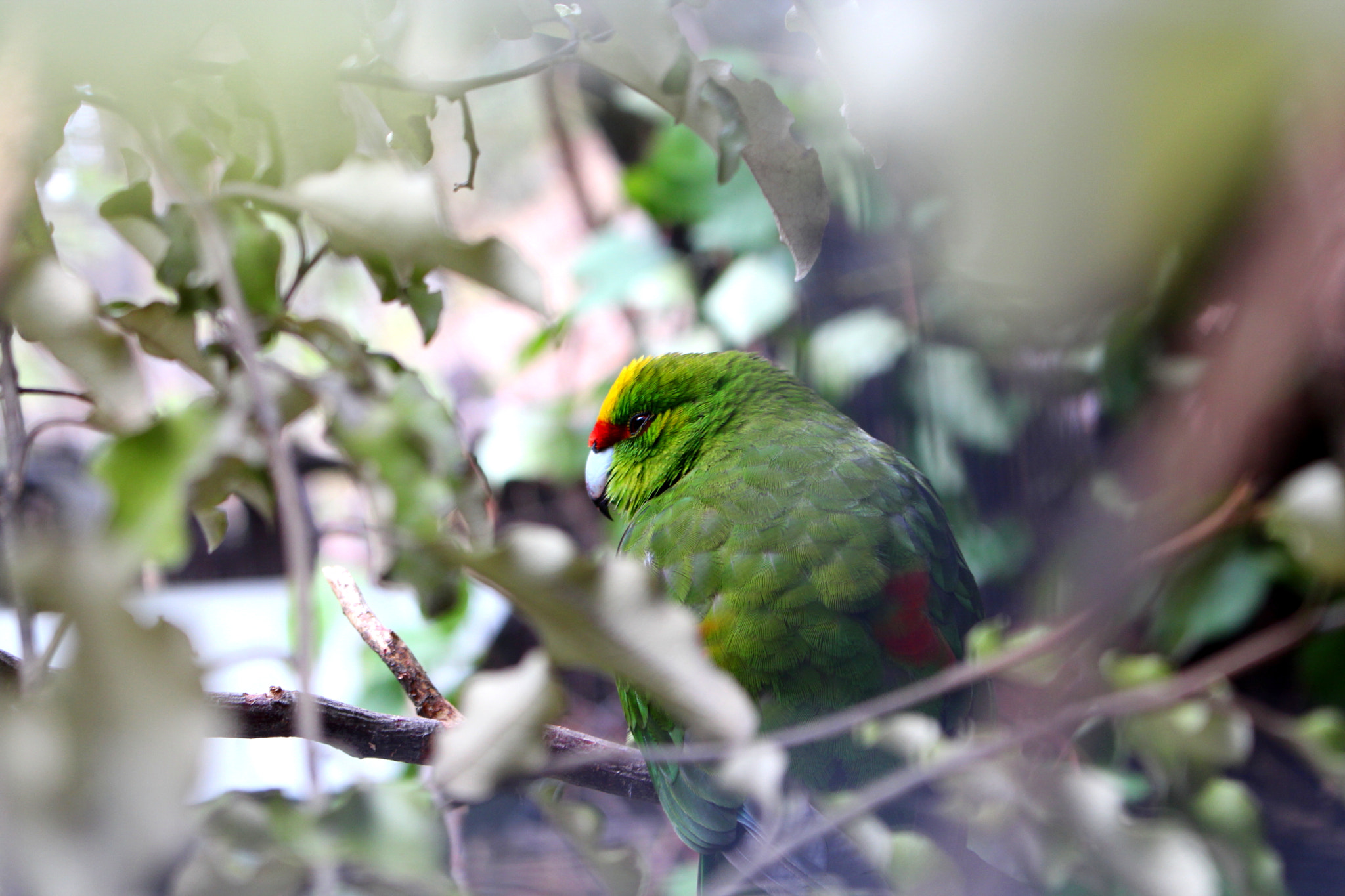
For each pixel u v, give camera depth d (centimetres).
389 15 115
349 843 75
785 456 228
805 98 327
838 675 195
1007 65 40
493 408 474
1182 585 286
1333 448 156
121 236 127
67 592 58
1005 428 294
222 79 112
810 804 154
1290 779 290
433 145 130
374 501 113
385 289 124
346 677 308
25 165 72
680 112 114
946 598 212
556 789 104
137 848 57
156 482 73
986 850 133
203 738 59
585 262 409
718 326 370
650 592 76
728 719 77
